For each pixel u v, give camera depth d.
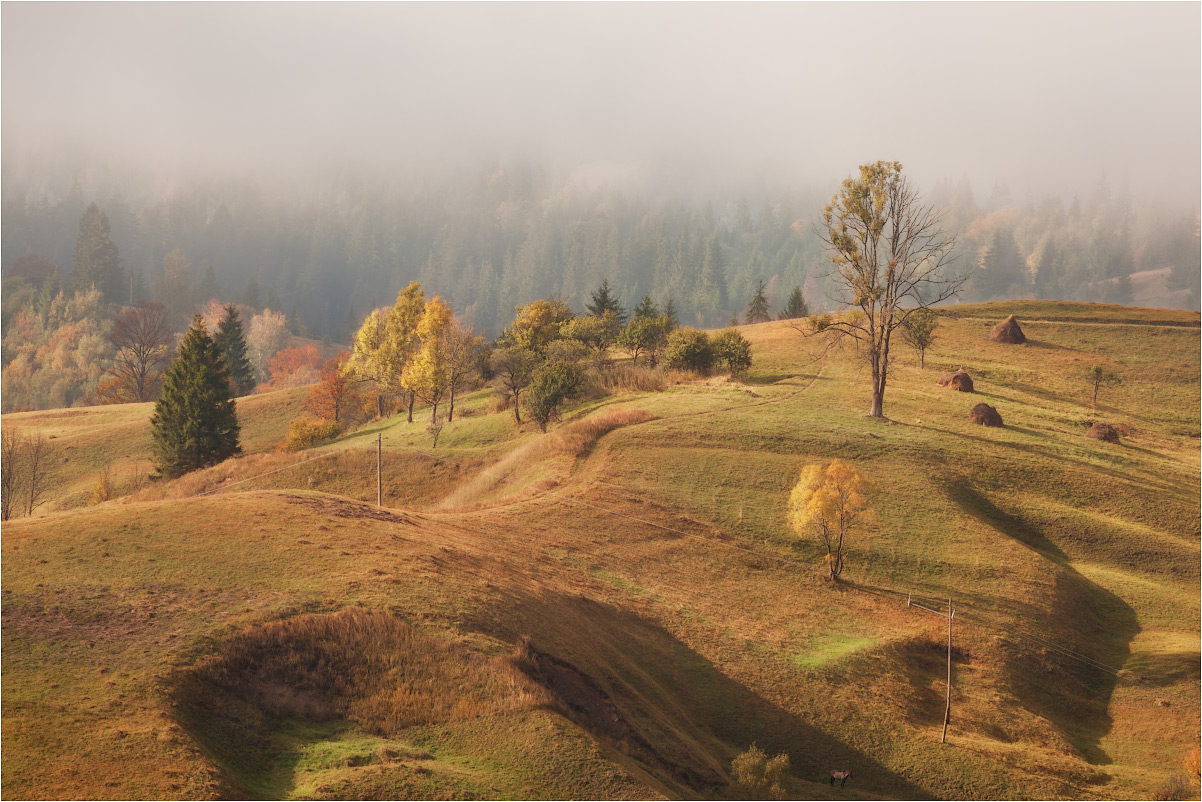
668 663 35.97
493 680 27.03
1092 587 48.72
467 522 46.31
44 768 19.00
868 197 71.69
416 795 21.00
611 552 46.16
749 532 50.78
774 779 28.33
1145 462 66.56
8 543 31.64
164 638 25.52
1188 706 38.47
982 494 57.38
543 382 72.19
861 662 38.41
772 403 74.69
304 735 23.70
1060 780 31.72
